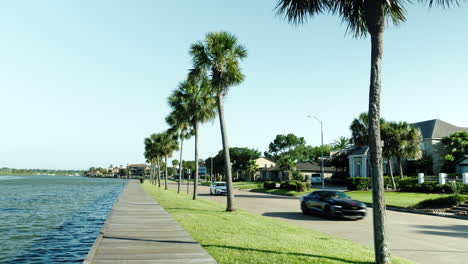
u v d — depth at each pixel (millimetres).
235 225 12000
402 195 29391
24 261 11273
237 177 115938
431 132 49031
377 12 7039
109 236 9750
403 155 37312
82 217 23047
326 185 55062
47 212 25688
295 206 23406
